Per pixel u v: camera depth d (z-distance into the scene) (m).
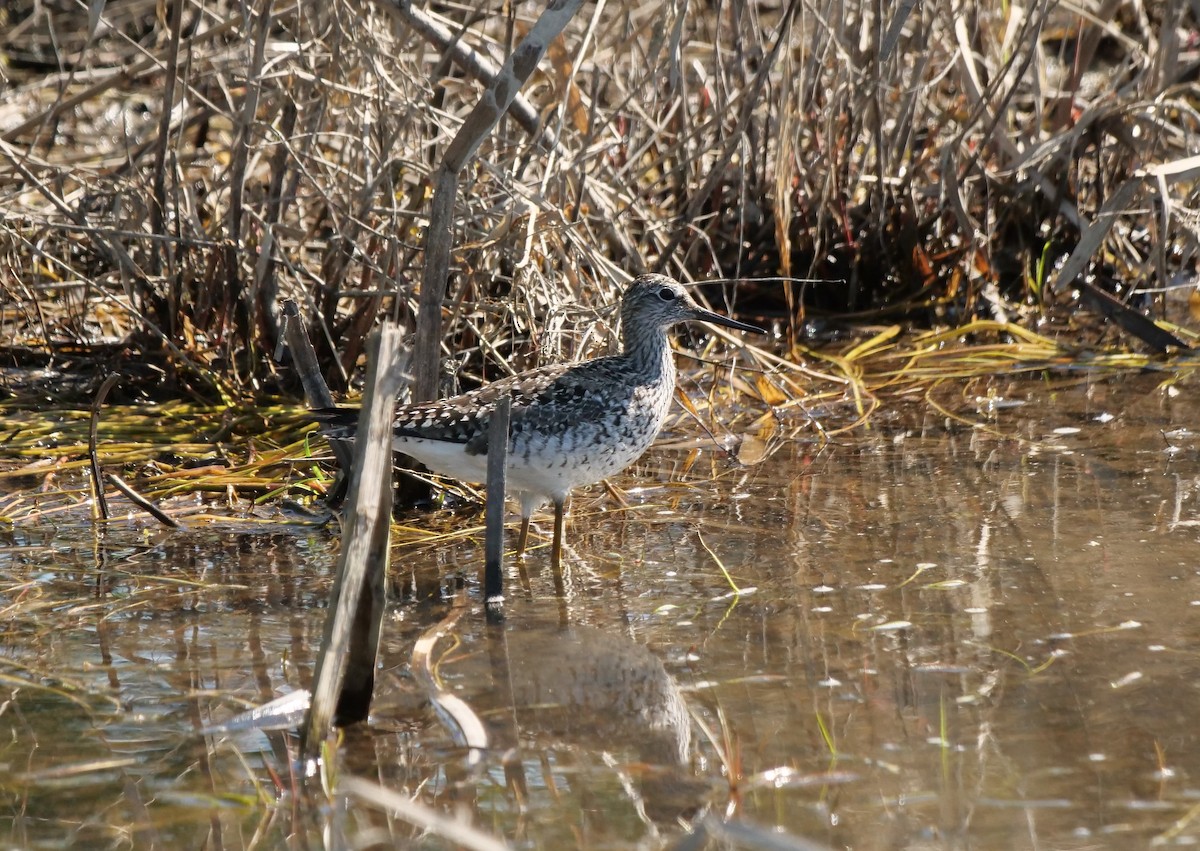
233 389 13.60
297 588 10.01
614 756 7.62
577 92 14.34
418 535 11.16
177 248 14.00
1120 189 14.41
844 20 15.55
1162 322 15.41
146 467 12.20
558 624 9.34
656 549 10.66
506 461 10.12
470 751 7.66
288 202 14.28
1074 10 16.14
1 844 6.80
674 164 16.30
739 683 8.36
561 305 12.33
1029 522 10.81
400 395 11.48
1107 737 7.57
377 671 8.65
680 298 11.05
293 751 7.69
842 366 14.60
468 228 13.41
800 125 15.45
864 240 16.28
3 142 13.72
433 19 13.48
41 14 21.31
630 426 10.61
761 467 12.40
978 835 6.71
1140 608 9.16
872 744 7.59
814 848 5.84
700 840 6.14
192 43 13.59
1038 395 13.98
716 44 14.94
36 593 9.91
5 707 8.17
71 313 14.58
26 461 12.31
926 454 12.54
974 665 8.46
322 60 14.12
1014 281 16.56
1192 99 18.34
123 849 6.79
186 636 9.18
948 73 17.67
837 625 9.12
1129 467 11.95
